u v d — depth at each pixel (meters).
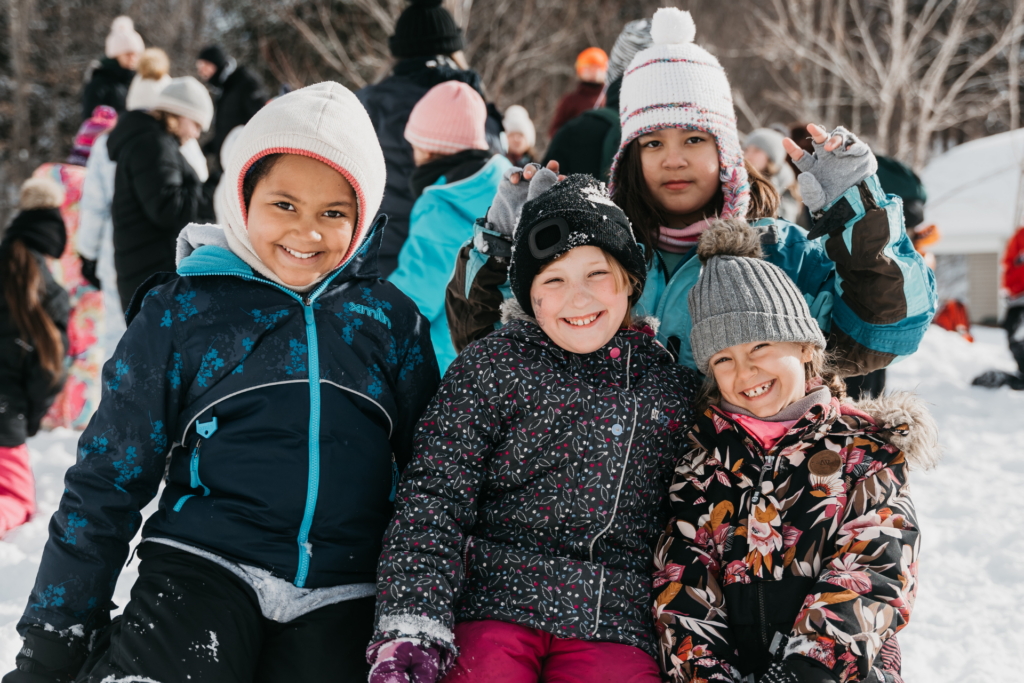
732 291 2.01
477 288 2.34
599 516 1.95
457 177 3.41
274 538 1.86
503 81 13.08
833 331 2.38
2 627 2.77
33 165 19.28
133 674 1.70
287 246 1.95
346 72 13.95
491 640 1.85
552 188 2.08
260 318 1.95
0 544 3.52
